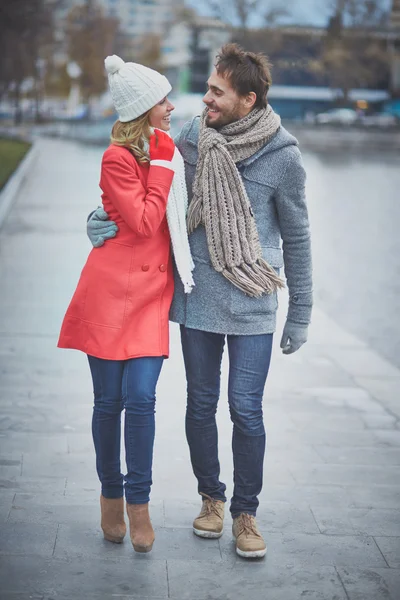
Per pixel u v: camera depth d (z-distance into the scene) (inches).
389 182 1043.3
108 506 160.2
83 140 1929.1
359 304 418.3
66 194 861.2
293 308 165.0
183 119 2092.8
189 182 160.1
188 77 3393.2
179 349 324.8
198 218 155.9
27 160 1228.5
